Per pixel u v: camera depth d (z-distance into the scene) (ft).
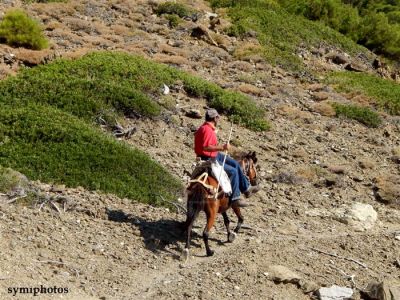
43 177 47.91
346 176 65.26
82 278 35.63
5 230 38.29
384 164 70.33
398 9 191.93
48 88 65.98
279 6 133.90
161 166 55.67
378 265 45.57
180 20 110.42
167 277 37.83
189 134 67.05
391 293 38.32
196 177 40.11
